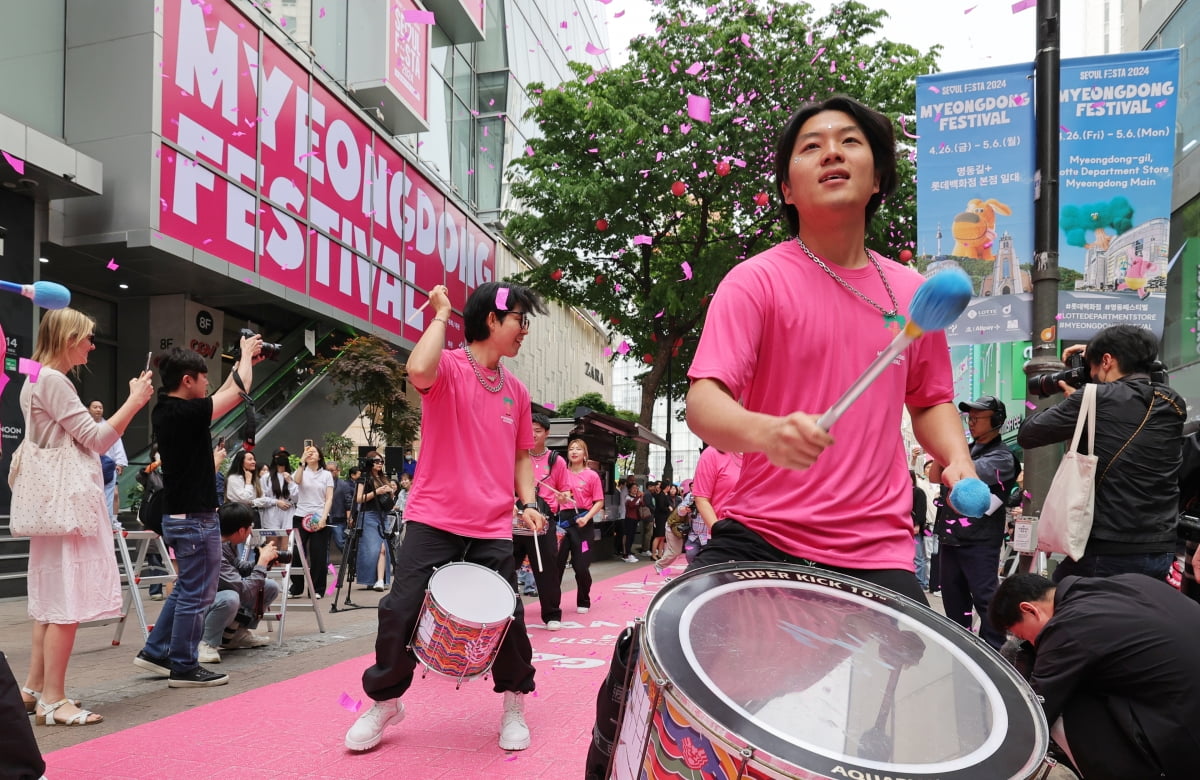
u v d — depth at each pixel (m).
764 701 1.21
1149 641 2.47
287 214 15.81
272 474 9.84
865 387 1.20
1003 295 5.08
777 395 1.82
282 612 6.46
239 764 3.40
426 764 3.40
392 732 3.88
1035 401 4.77
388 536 10.83
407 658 3.52
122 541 6.36
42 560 4.07
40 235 12.27
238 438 14.59
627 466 25.98
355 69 18.39
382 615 3.49
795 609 1.52
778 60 16.81
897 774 1.08
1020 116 5.11
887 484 1.82
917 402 2.00
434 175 21.97
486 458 3.64
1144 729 2.44
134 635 7.02
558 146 19.17
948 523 4.93
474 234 23.88
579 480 8.93
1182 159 12.84
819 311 1.79
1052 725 2.65
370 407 17.45
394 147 19.64
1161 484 3.28
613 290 20.30
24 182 11.47
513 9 27.97
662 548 18.11
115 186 12.69
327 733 3.86
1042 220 4.86
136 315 16.03
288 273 15.85
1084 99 5.35
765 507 1.82
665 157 17.05
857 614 1.53
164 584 9.40
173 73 13.18
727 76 17.02
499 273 25.44
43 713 4.05
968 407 5.00
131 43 12.84
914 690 1.28
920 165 5.24
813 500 1.78
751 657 1.33
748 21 17.09
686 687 1.23
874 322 1.82
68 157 11.66
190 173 13.46
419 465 3.67
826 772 1.06
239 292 15.69
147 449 14.12
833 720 1.18
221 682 5.00
